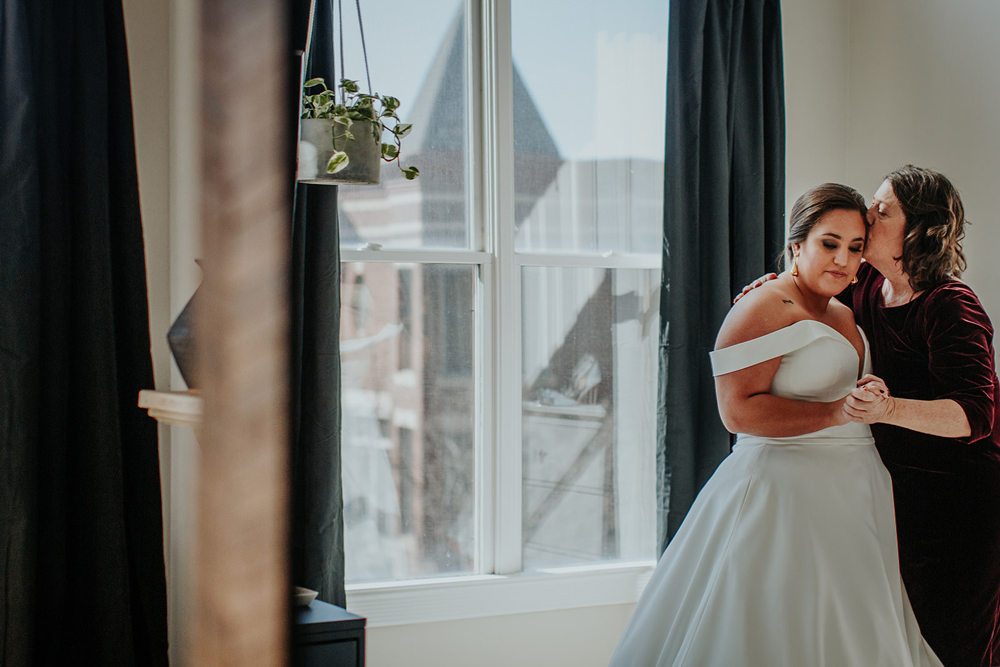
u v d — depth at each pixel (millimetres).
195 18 216
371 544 2674
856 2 3037
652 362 2959
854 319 2176
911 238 2092
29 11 2016
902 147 2848
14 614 1963
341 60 2504
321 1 2373
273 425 208
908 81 2820
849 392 1987
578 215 2869
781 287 2037
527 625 2742
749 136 2773
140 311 2184
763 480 1954
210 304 210
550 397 2855
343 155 1919
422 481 2717
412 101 2691
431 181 2719
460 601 2660
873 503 1960
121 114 2168
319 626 1909
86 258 2074
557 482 2871
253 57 211
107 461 2080
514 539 2773
